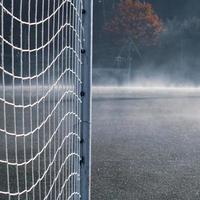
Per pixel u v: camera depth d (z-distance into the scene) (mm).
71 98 10438
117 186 16391
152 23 139500
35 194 13852
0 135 20688
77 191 10133
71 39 9992
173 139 27000
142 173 18422
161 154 22391
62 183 12250
